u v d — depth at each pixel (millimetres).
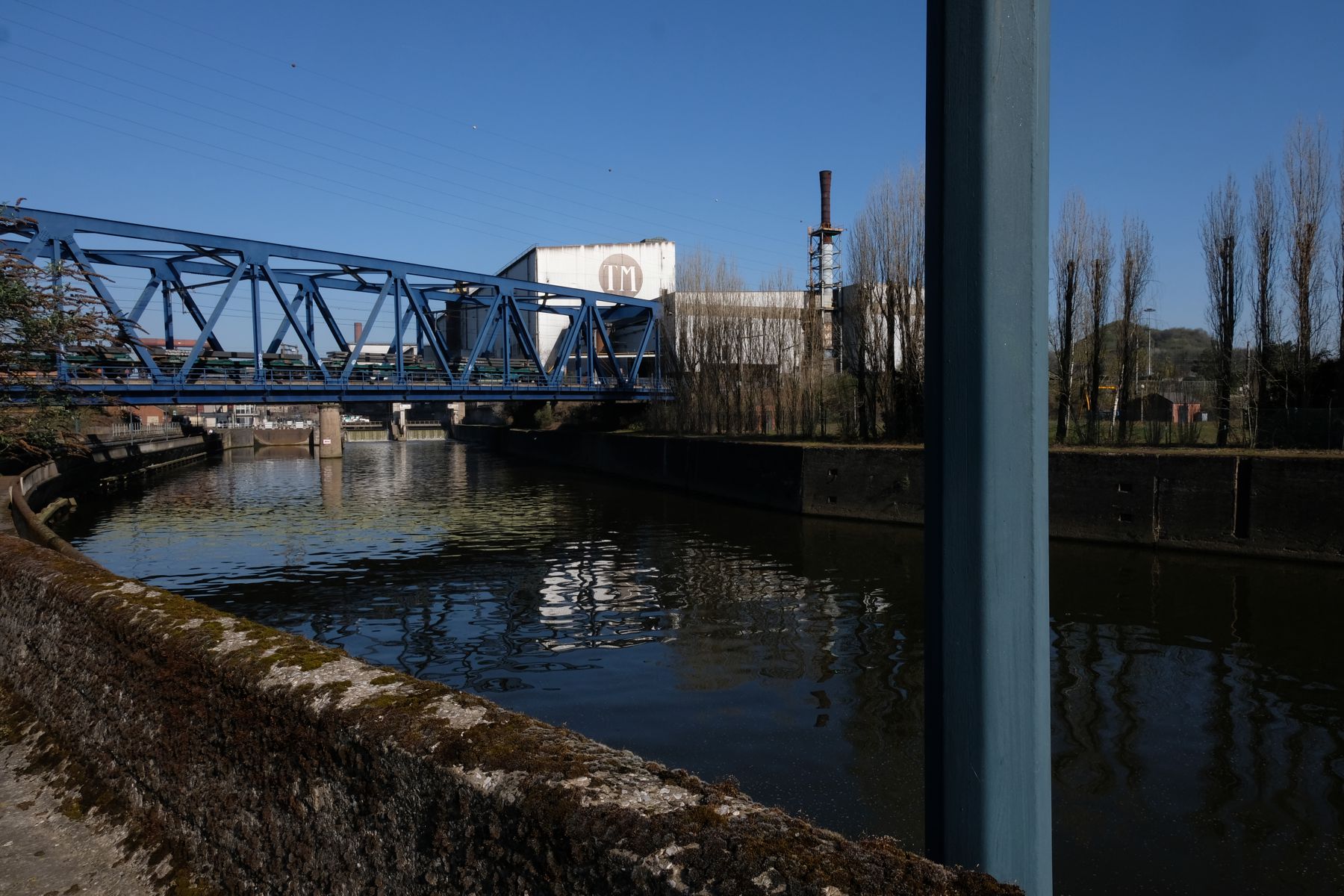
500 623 17688
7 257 15477
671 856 2344
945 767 2322
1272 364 28688
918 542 26859
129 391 31828
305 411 123688
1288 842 8359
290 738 3986
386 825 3385
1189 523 23641
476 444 92938
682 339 52656
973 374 2256
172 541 28734
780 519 32844
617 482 50719
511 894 2781
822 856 2230
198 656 4863
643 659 14930
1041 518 2297
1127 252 32094
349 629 17438
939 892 2039
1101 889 7562
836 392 41844
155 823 5176
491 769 3000
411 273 44000
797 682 13477
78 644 6562
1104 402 37000
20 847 5438
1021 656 2283
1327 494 21375
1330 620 16812
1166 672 13719
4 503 21656
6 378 16766
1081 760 10398
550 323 70312
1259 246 28766
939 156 2311
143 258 37344
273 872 4066
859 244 37406
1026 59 2232
